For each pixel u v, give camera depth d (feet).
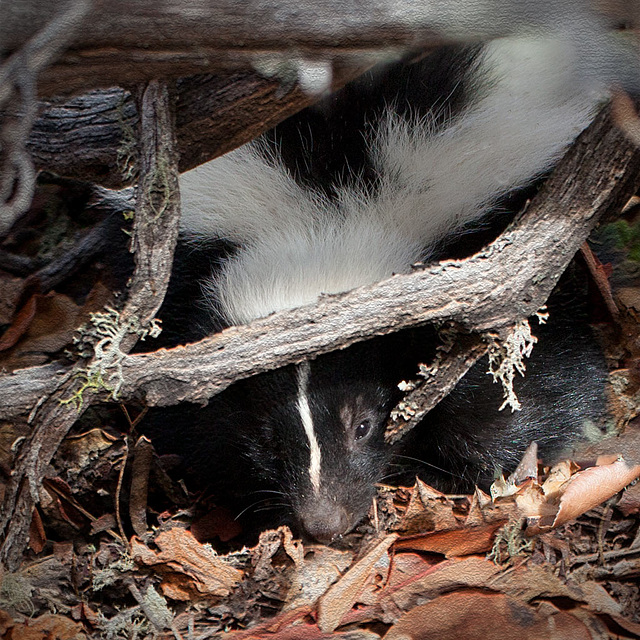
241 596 11.74
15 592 11.51
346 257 14.49
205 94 11.36
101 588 11.85
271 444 14.46
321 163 14.82
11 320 15.85
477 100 14.67
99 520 12.82
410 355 14.64
